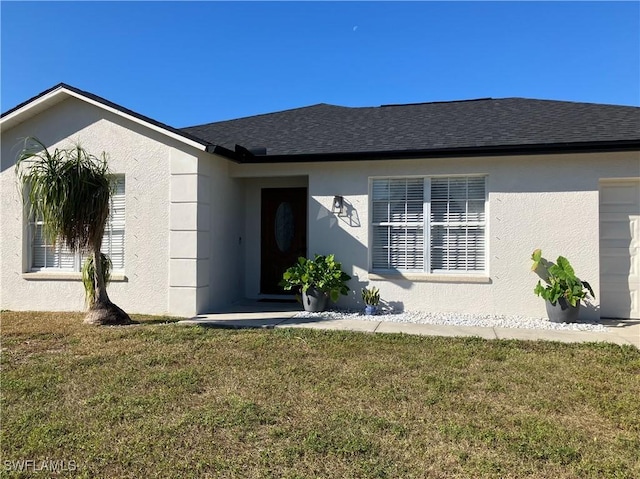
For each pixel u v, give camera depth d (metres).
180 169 8.48
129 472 2.88
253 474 2.86
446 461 3.02
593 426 3.61
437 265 8.88
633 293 8.27
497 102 11.47
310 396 4.20
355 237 9.08
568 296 7.56
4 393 4.25
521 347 6.02
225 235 9.70
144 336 6.50
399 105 12.53
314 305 8.77
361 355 5.60
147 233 8.66
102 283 7.64
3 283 9.43
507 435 3.40
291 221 10.65
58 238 7.18
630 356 5.55
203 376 4.75
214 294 9.13
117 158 8.80
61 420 3.65
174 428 3.49
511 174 8.33
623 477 2.83
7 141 9.34
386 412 3.85
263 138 10.67
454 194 8.78
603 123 8.78
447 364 5.24
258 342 6.14
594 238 7.96
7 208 9.38
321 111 12.88
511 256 8.31
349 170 9.12
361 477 2.82
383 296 8.92
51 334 6.67
